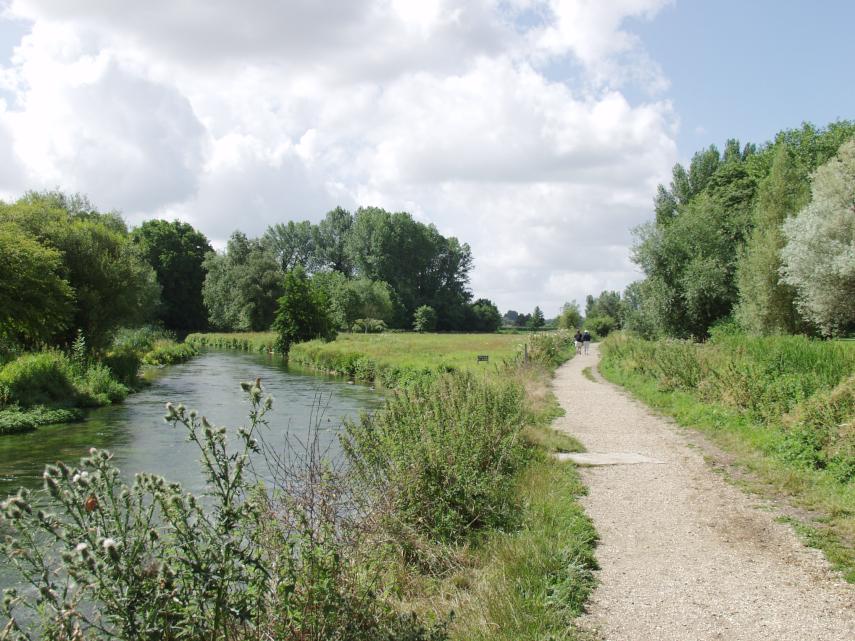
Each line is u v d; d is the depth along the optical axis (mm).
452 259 110250
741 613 5191
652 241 42969
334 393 25500
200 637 3279
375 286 88000
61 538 3137
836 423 10023
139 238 81250
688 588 5695
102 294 31922
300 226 113500
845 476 8680
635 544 6863
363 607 4219
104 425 18125
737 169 52844
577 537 6855
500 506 7707
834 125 47281
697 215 43594
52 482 3139
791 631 4875
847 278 28125
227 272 75812
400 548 6102
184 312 86500
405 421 8648
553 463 10203
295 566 3949
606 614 5188
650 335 44688
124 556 3094
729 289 41188
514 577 5777
